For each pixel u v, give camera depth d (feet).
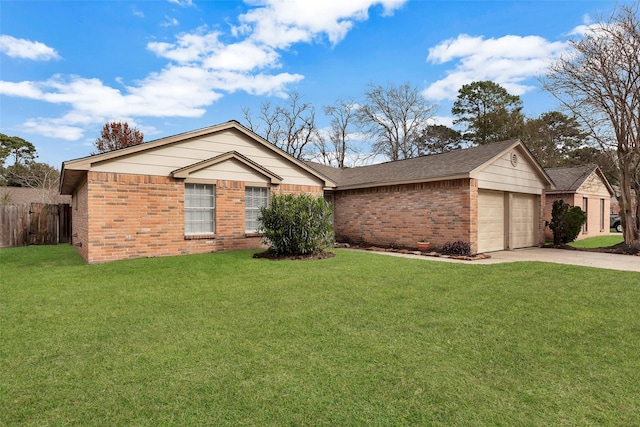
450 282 23.39
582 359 12.17
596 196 69.82
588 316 16.58
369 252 39.78
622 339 13.92
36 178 105.09
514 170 45.70
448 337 14.05
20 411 8.96
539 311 17.30
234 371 11.12
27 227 52.19
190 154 36.14
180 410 9.06
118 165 31.99
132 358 12.03
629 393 10.02
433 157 51.29
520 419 8.79
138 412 8.96
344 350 12.73
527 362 11.91
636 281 23.77
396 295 20.13
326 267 28.55
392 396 9.75
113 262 30.25
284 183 43.45
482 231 42.11
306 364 11.60
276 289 21.43
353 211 51.37
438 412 9.04
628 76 42.16
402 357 12.20
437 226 41.01
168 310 17.31
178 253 35.22
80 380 10.53
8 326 15.03
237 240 39.17
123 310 17.29
